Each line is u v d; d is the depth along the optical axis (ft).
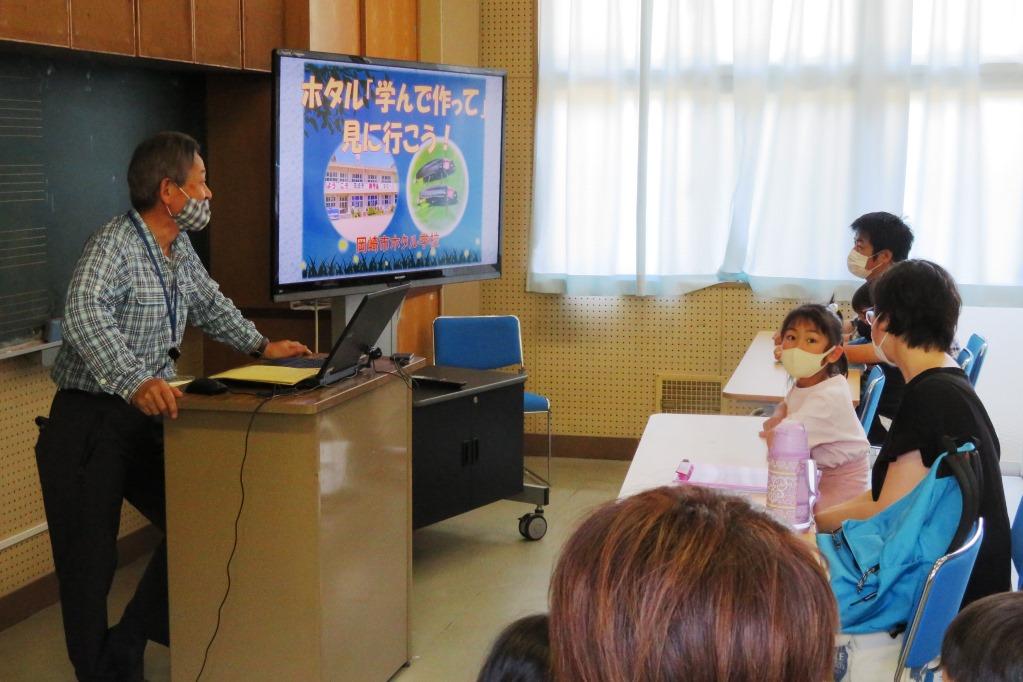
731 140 19.19
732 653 2.26
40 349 11.99
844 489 9.84
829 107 18.47
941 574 6.47
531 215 20.02
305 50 13.82
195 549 9.41
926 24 18.16
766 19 18.43
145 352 10.13
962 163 18.04
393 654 11.05
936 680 7.30
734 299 19.54
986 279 18.25
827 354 10.05
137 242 9.87
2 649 11.82
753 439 10.62
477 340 17.70
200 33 12.98
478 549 15.37
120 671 10.16
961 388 7.93
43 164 11.96
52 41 10.58
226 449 9.20
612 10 18.94
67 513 9.84
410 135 15.75
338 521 9.52
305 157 13.97
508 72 20.04
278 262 13.69
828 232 18.71
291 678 9.35
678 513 2.49
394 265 15.76
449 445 14.48
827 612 2.38
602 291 19.74
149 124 13.80
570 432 20.74
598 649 2.34
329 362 9.29
